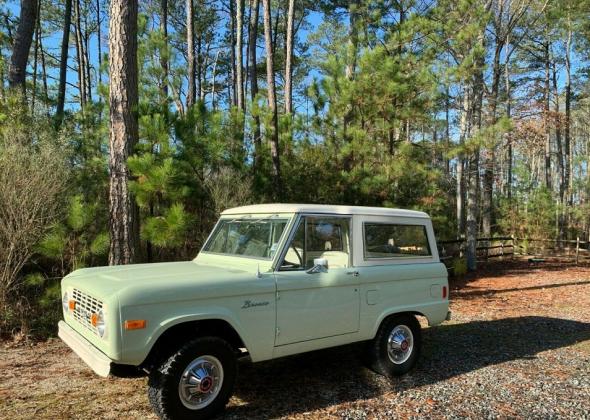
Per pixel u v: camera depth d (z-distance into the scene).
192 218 7.91
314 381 4.94
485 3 15.03
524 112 20.91
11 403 4.24
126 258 7.30
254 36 17.48
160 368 3.68
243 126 9.80
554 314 8.87
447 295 5.64
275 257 4.29
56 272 7.51
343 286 4.61
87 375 5.02
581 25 22.67
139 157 7.43
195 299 3.72
